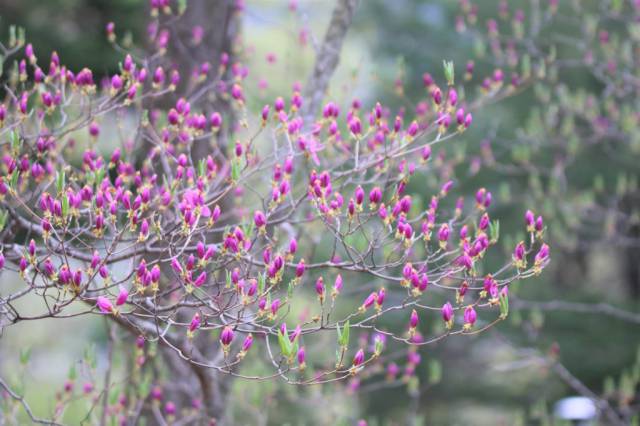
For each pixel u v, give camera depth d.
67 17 9.91
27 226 3.46
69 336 16.28
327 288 4.62
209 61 5.31
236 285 2.82
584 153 11.12
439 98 3.33
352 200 2.99
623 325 11.52
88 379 4.34
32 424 4.85
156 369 5.13
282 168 3.80
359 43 17.08
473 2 12.70
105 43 9.88
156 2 4.60
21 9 9.59
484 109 12.20
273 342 8.06
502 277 11.10
